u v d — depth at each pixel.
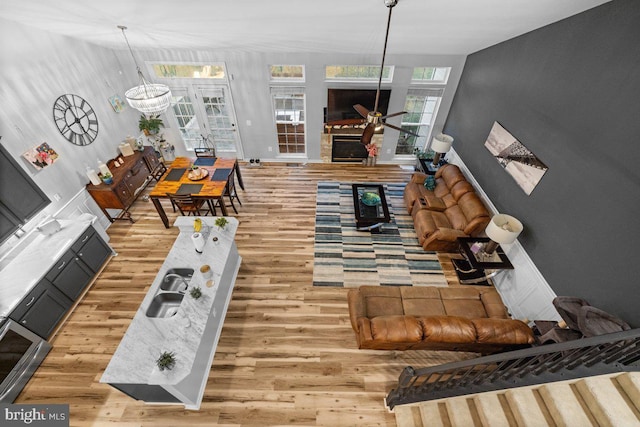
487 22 3.31
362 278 4.64
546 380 2.51
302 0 2.50
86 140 5.01
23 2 2.71
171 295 3.49
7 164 3.54
